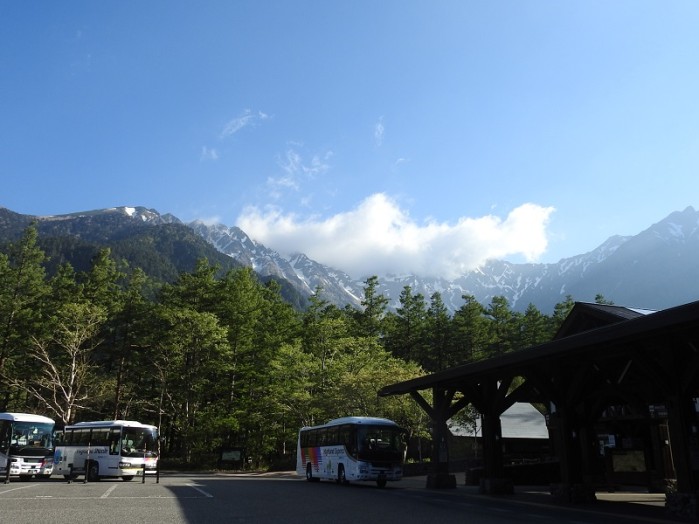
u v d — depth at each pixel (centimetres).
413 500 1694
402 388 2208
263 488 2153
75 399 4416
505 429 4044
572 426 1579
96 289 5594
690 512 1152
